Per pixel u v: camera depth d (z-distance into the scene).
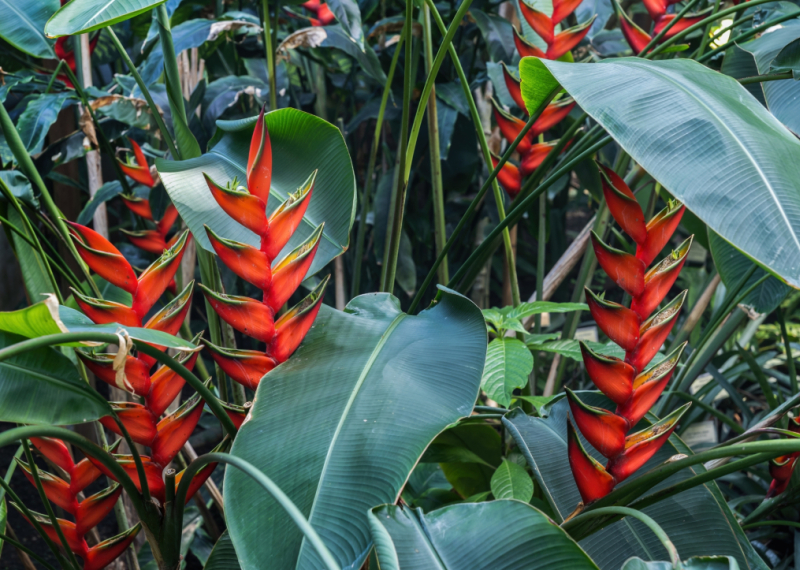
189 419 0.79
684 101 0.63
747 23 1.57
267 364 0.83
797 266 0.49
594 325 2.16
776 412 1.03
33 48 1.16
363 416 0.73
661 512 0.89
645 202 1.92
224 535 0.87
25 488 1.97
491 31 1.82
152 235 1.38
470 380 0.76
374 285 2.40
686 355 1.95
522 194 1.21
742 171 0.56
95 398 0.74
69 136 1.60
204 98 1.71
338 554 0.61
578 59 1.84
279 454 0.71
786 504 1.14
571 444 0.72
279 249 0.78
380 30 1.72
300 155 1.01
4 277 1.96
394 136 2.15
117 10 0.70
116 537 0.88
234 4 2.08
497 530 0.62
